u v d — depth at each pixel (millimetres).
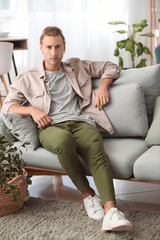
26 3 5906
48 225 2293
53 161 2500
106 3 5941
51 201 2613
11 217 2404
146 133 2639
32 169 2664
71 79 2777
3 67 4465
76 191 2854
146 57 6125
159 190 2807
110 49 6086
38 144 2615
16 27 5980
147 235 2119
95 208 2346
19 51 6078
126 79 2811
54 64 2725
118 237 2111
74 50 6125
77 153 2508
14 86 2789
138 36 6059
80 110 2736
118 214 2133
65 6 5969
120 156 2367
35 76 2771
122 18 5969
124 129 2658
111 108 2682
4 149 2357
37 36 6020
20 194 2361
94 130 2531
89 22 6020
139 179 2309
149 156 2318
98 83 2885
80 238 2131
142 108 2641
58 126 2627
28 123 2641
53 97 2721
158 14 5930
